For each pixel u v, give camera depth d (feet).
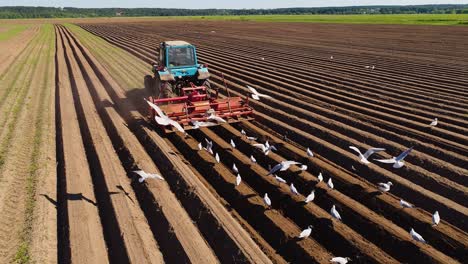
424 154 28.07
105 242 19.56
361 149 29.50
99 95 46.14
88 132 34.09
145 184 24.32
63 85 53.47
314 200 23.40
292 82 53.01
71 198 22.89
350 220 21.18
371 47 91.09
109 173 25.99
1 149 29.68
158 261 18.16
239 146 31.53
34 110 41.14
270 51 87.81
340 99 44.47
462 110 38.14
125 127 34.65
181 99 34.55
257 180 25.38
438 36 112.78
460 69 60.54
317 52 84.28
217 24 200.75
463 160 27.22
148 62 73.92
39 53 89.86
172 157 28.19
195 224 20.97
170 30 159.43
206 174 26.78
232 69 64.28
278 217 21.13
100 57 80.28
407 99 43.34
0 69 66.85
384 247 19.21
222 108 34.71
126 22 248.11
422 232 19.95
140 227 20.38
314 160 27.89
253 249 18.31
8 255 17.92
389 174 25.30
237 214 22.15
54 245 19.13
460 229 20.11
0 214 20.93
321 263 17.72
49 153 29.89
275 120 35.94
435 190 24.14
